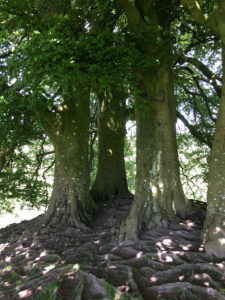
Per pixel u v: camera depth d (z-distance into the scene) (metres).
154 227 7.07
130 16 6.91
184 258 5.70
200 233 6.63
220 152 6.32
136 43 7.27
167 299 4.59
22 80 6.09
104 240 6.96
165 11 8.39
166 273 5.21
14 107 7.79
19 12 6.66
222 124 6.36
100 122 11.14
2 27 6.76
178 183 7.56
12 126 9.02
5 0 6.55
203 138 11.30
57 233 7.78
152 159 7.52
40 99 7.31
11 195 12.84
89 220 8.41
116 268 5.27
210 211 6.26
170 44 8.08
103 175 10.59
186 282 4.87
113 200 10.06
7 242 8.38
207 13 9.10
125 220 7.27
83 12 7.41
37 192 13.14
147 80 7.54
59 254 6.59
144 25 7.05
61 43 5.76
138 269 5.34
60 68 5.75
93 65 6.11
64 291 4.70
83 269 5.23
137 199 7.41
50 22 6.70
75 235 7.63
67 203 8.49
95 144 16.97
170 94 7.80
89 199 8.91
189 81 12.02
